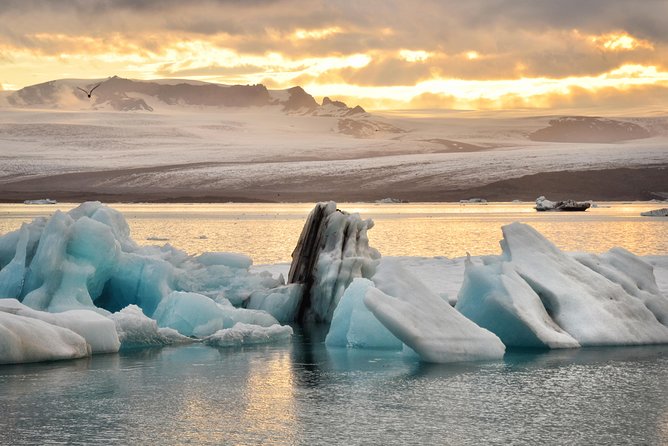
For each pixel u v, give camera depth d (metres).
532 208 167.00
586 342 18.52
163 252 24.77
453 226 83.44
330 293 22.97
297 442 11.61
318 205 24.55
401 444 11.52
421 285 17.73
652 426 12.38
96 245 20.53
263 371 16.09
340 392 14.41
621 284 20.28
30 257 21.31
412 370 16.09
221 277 24.06
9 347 16.22
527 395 14.14
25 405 13.47
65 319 17.58
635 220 100.25
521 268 19.62
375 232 71.38
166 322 20.33
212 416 12.89
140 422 12.54
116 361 16.97
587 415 12.91
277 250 49.66
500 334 18.47
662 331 19.17
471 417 12.81
